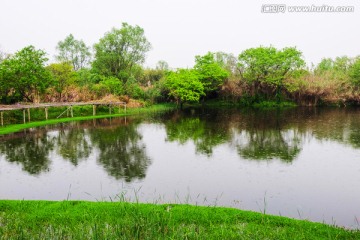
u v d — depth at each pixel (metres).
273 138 22.95
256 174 14.31
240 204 10.96
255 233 7.20
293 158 17.08
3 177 14.31
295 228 7.71
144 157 17.81
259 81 56.22
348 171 14.62
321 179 13.51
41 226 7.77
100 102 41.09
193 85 51.75
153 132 26.73
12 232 7.38
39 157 17.95
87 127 30.00
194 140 22.77
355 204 10.91
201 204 10.94
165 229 7.17
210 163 16.33
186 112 44.84
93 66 55.69
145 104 51.78
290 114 39.28
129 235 6.71
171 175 14.36
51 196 11.95
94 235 6.65
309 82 54.38
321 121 31.81
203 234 7.05
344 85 53.69
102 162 16.78
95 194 12.10
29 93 39.81
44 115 37.44
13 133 26.38
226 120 34.19
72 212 8.75
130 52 55.69
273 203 11.02
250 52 55.16
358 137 22.67
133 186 12.96
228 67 64.69
